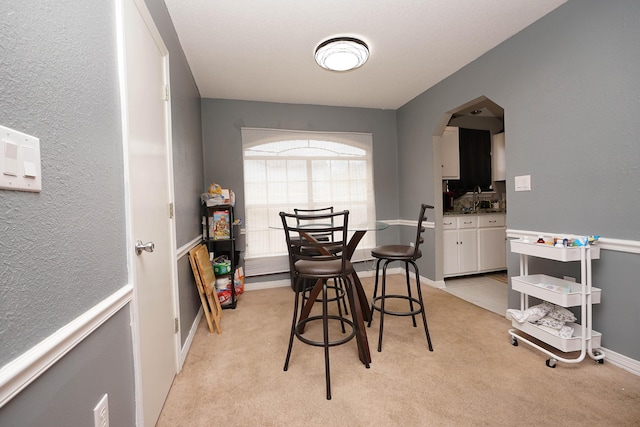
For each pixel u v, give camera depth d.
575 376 1.57
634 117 1.54
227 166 3.39
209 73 2.73
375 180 3.93
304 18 1.98
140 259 1.18
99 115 0.88
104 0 0.93
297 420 1.30
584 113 1.77
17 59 0.55
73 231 0.72
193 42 2.21
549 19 1.97
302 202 3.64
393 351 1.88
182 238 2.01
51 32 0.66
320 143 3.71
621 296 1.62
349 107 3.82
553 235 1.97
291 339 1.71
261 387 1.54
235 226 3.20
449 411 1.34
